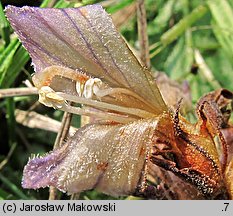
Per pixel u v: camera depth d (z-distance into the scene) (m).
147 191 0.06
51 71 0.05
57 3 0.07
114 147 0.05
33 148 0.08
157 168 0.06
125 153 0.05
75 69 0.05
